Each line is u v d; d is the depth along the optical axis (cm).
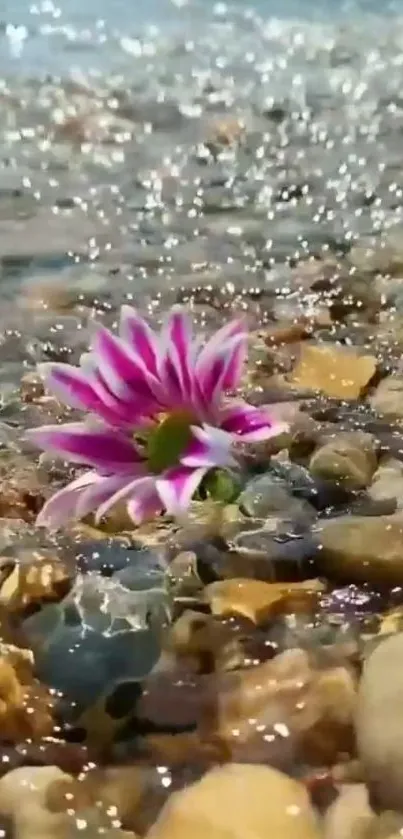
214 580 71
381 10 251
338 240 118
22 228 121
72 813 62
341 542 71
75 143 153
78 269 109
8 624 68
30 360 90
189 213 127
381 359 90
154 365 64
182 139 156
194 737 64
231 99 178
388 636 67
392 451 80
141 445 64
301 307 100
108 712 65
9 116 165
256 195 134
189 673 66
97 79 189
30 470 78
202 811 61
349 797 62
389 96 181
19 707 65
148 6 253
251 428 65
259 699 65
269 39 224
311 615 69
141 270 109
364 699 63
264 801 61
